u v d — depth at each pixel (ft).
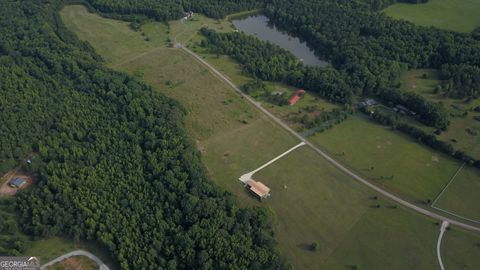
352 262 652.48
